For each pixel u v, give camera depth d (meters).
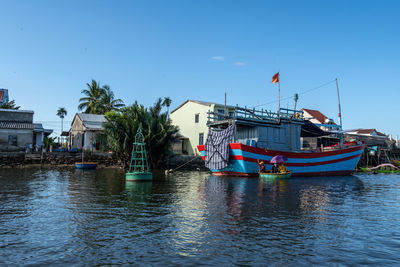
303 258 5.84
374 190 17.30
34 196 13.05
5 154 33.78
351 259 5.83
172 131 36.25
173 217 9.12
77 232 7.43
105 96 55.31
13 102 54.78
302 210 10.52
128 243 6.61
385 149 51.28
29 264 5.44
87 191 14.89
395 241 6.98
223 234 7.35
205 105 42.75
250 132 27.30
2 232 7.40
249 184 19.34
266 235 7.32
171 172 29.78
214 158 26.11
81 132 43.84
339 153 29.22
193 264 5.46
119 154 35.09
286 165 25.89
